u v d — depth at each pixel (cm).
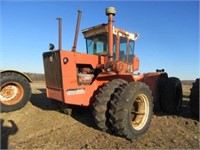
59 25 600
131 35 730
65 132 554
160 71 865
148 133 572
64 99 552
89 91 584
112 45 598
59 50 555
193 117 719
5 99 727
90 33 709
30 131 555
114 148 470
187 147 488
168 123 661
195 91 679
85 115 703
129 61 734
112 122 511
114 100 516
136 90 531
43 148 459
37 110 748
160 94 796
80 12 617
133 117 568
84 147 470
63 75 552
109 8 587
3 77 716
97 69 622
